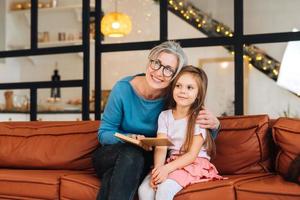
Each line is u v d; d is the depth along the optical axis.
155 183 1.79
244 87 3.38
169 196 1.72
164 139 1.79
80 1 3.84
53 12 3.88
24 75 3.97
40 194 2.06
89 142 2.53
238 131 2.27
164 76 1.97
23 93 3.71
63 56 3.97
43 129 2.72
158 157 1.96
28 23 3.88
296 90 3.27
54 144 2.58
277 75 3.32
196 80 1.99
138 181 1.84
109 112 2.10
